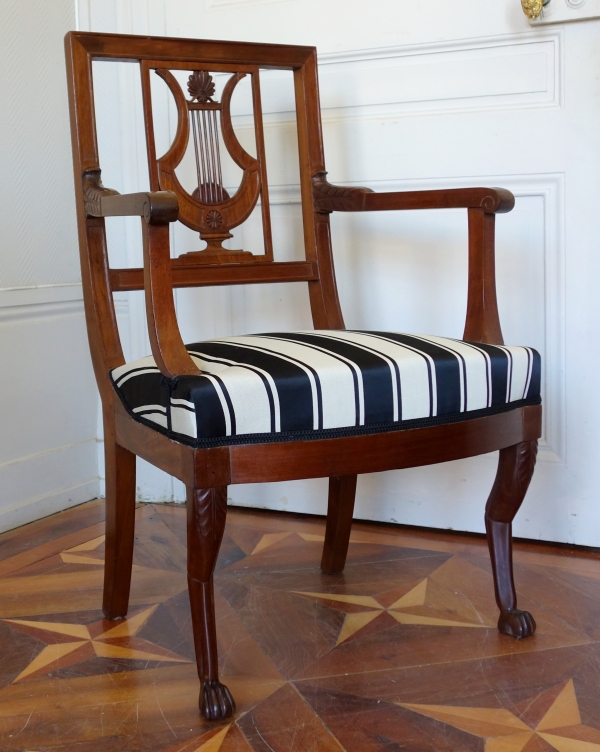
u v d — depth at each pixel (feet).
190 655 4.10
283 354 3.54
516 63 5.37
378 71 5.70
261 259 4.81
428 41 5.52
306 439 3.34
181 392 3.22
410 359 3.56
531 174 5.40
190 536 3.34
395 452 3.53
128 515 4.36
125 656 4.09
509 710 3.54
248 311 6.30
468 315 4.26
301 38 5.84
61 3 6.40
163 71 4.56
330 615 4.51
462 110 5.53
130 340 6.60
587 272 5.33
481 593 4.78
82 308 6.74
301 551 5.51
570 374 5.45
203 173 4.73
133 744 3.36
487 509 4.24
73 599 4.80
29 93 6.19
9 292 6.05
